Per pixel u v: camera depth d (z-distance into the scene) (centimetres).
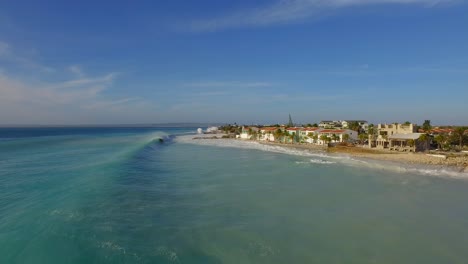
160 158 5662
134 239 1716
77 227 1783
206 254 1627
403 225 2144
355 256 1672
